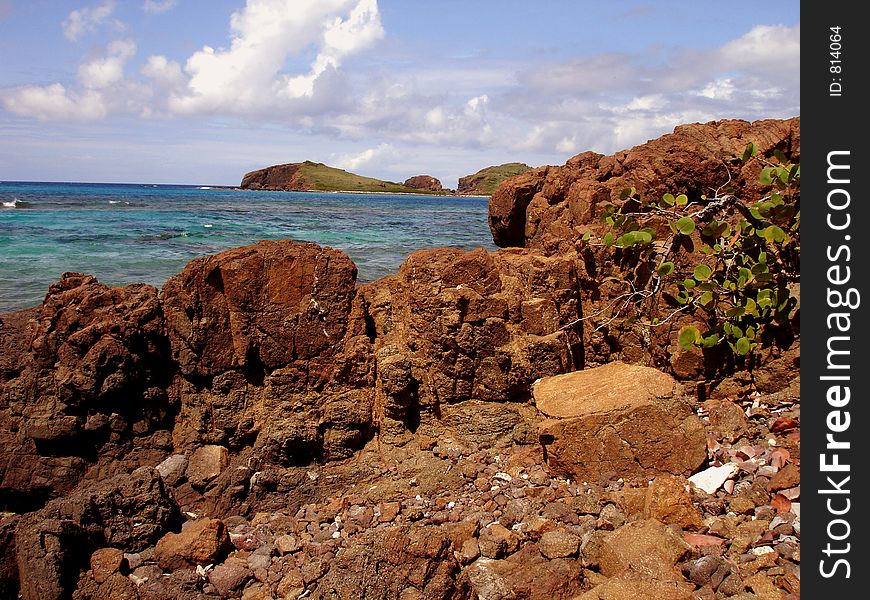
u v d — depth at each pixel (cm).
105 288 704
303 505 623
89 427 655
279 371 683
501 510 577
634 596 414
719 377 699
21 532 504
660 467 586
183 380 687
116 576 505
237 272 668
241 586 508
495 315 691
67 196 7431
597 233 786
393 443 676
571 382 659
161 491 581
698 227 724
